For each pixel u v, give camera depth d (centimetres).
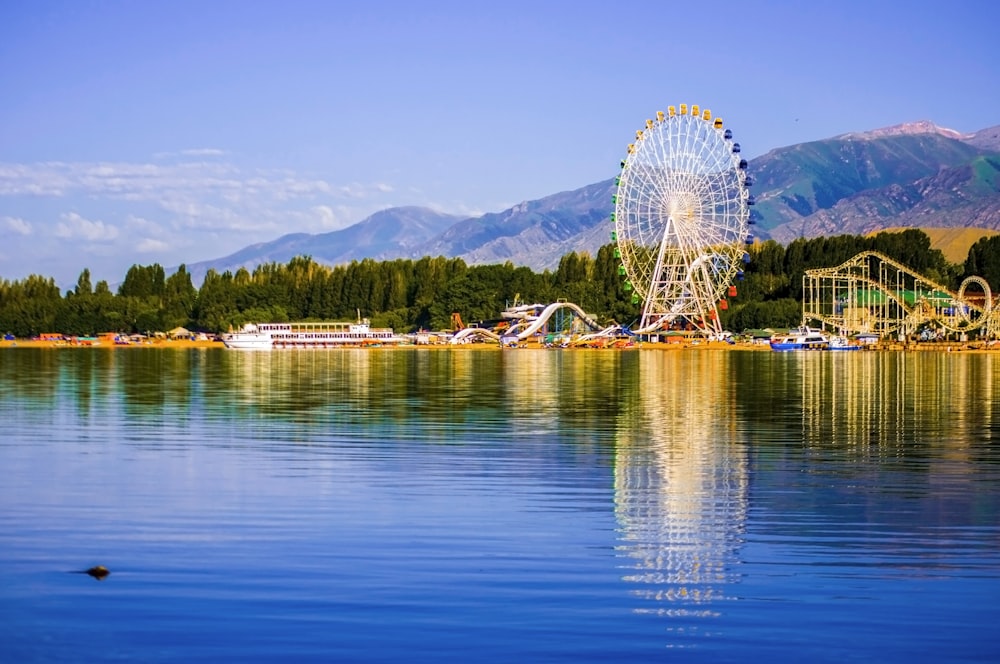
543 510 3591
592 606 2581
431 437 5538
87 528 3297
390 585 2723
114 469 4409
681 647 2336
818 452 5009
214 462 4609
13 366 14000
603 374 12225
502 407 7419
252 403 7688
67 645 2339
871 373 12625
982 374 12369
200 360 16612
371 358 17738
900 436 5675
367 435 5619
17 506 3625
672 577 2805
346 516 3481
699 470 4434
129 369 13162
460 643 2353
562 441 5384
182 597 2630
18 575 2795
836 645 2348
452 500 3747
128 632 2408
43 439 5425
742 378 11438
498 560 2952
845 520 3453
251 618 2491
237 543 3117
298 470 4394
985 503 3738
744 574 2836
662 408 7394
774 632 2422
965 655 2295
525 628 2438
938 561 2961
